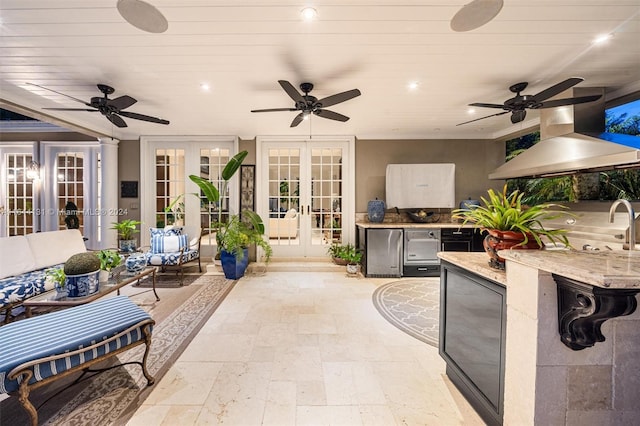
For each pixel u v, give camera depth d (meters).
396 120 4.15
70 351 1.47
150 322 1.79
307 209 5.22
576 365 1.08
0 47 2.18
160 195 5.12
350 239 5.11
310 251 5.23
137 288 3.77
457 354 1.73
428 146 5.06
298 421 1.49
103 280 2.57
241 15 1.82
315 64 2.46
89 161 5.10
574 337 1.04
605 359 1.08
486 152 5.04
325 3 1.71
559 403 1.08
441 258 1.90
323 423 1.48
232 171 4.36
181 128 4.62
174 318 2.82
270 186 5.21
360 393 1.71
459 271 1.70
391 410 1.57
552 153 2.72
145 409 1.57
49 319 1.73
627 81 2.76
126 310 1.89
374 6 1.74
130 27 1.95
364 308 3.10
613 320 1.08
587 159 2.31
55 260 3.33
